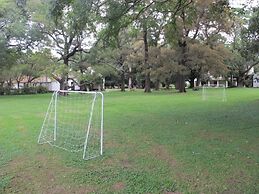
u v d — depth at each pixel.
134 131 9.65
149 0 12.58
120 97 26.16
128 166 6.34
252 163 6.27
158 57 34.16
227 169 5.96
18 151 7.58
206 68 34.94
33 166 6.48
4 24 28.22
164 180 5.53
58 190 5.31
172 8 13.38
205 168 6.04
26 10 28.09
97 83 39.81
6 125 11.28
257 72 55.41
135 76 48.16
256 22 20.73
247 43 24.73
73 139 8.71
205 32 34.72
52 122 11.36
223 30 34.59
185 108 16.02
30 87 43.22
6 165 6.57
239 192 5.01
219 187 5.20
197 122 11.12
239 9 14.44
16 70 34.00
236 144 7.77
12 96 33.12
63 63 31.19
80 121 11.45
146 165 6.35
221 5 13.54
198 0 15.62
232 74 52.47
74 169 6.25
